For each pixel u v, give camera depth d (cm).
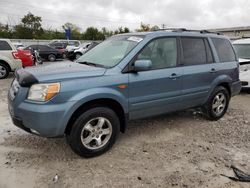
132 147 432
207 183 339
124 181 338
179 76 472
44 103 344
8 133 479
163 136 482
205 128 528
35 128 349
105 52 464
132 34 479
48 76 356
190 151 424
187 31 520
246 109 681
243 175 359
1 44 1077
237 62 610
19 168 362
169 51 470
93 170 361
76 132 371
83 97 361
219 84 561
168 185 332
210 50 544
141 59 426
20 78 370
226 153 421
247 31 3362
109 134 404
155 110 455
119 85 397
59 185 327
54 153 405
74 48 2592
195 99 514
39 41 3775
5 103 681
